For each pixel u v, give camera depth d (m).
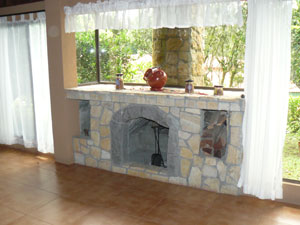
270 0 2.83
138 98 3.58
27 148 5.01
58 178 3.86
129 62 4.69
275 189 3.07
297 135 3.95
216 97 3.20
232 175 3.28
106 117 3.96
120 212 3.00
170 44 4.20
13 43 4.73
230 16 2.97
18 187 3.61
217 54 4.01
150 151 4.52
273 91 2.92
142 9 3.41
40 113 4.58
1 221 2.85
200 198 3.27
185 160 3.52
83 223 2.80
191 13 3.17
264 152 3.01
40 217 2.92
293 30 3.71
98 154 4.14
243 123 3.15
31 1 4.32
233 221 2.81
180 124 3.46
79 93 4.02
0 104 5.04
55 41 4.07
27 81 4.67
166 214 2.95
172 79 4.25
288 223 2.77
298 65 3.74
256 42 2.94
